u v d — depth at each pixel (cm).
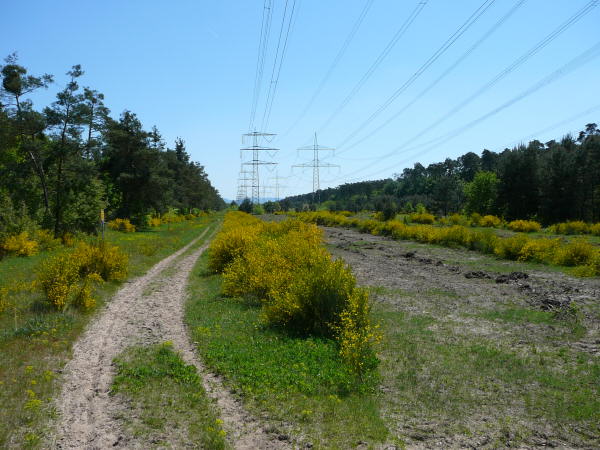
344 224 5584
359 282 1606
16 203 3241
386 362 780
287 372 713
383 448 498
